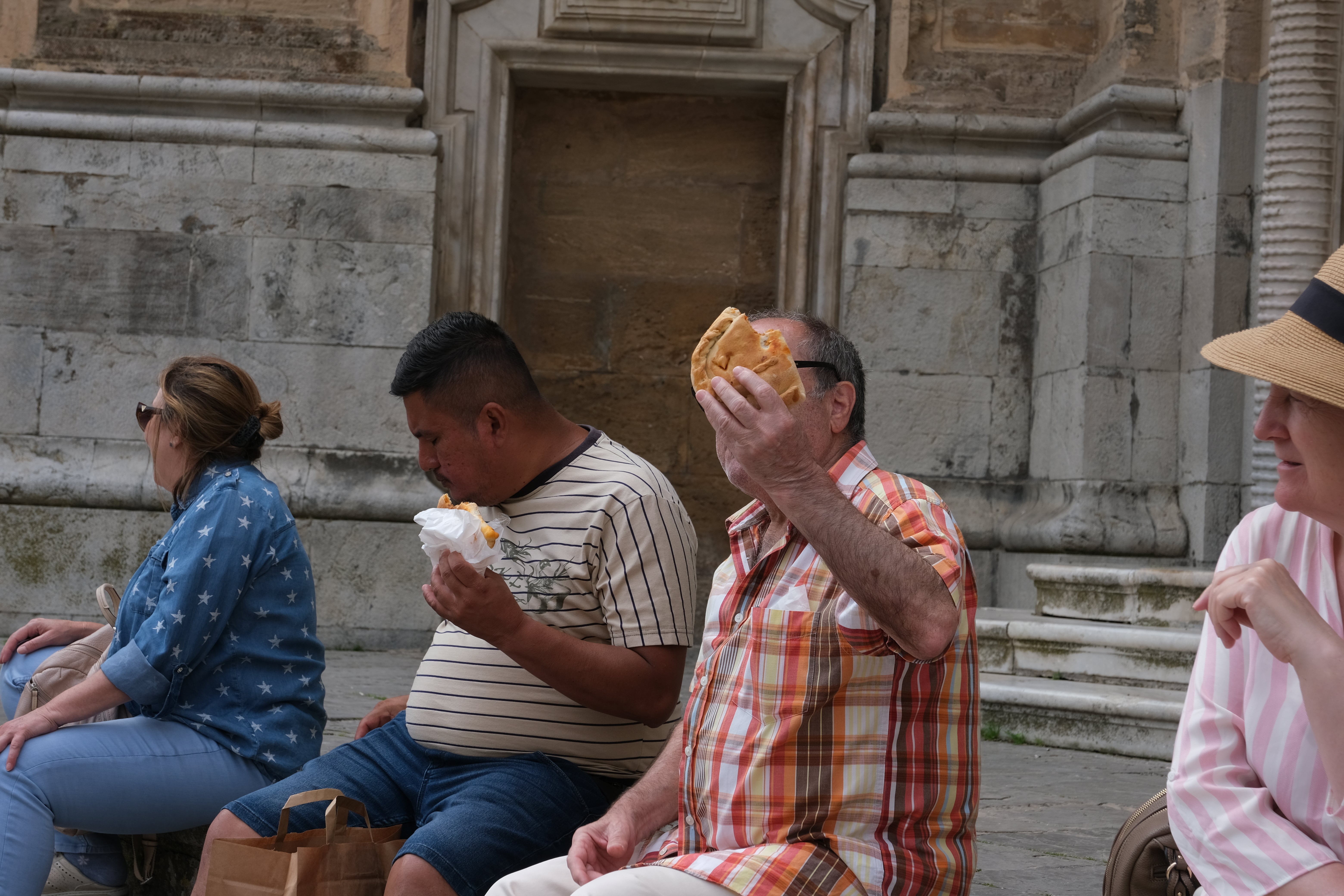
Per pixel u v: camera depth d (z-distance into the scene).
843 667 1.87
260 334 8.57
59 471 8.34
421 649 8.34
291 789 2.61
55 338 8.49
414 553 8.36
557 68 9.04
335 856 2.38
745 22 8.98
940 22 9.09
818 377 2.04
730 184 9.61
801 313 2.10
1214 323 7.96
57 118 8.53
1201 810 1.60
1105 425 8.16
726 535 9.48
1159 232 8.24
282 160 8.60
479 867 2.31
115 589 3.47
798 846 1.84
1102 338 8.17
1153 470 8.19
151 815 2.79
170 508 3.18
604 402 9.57
